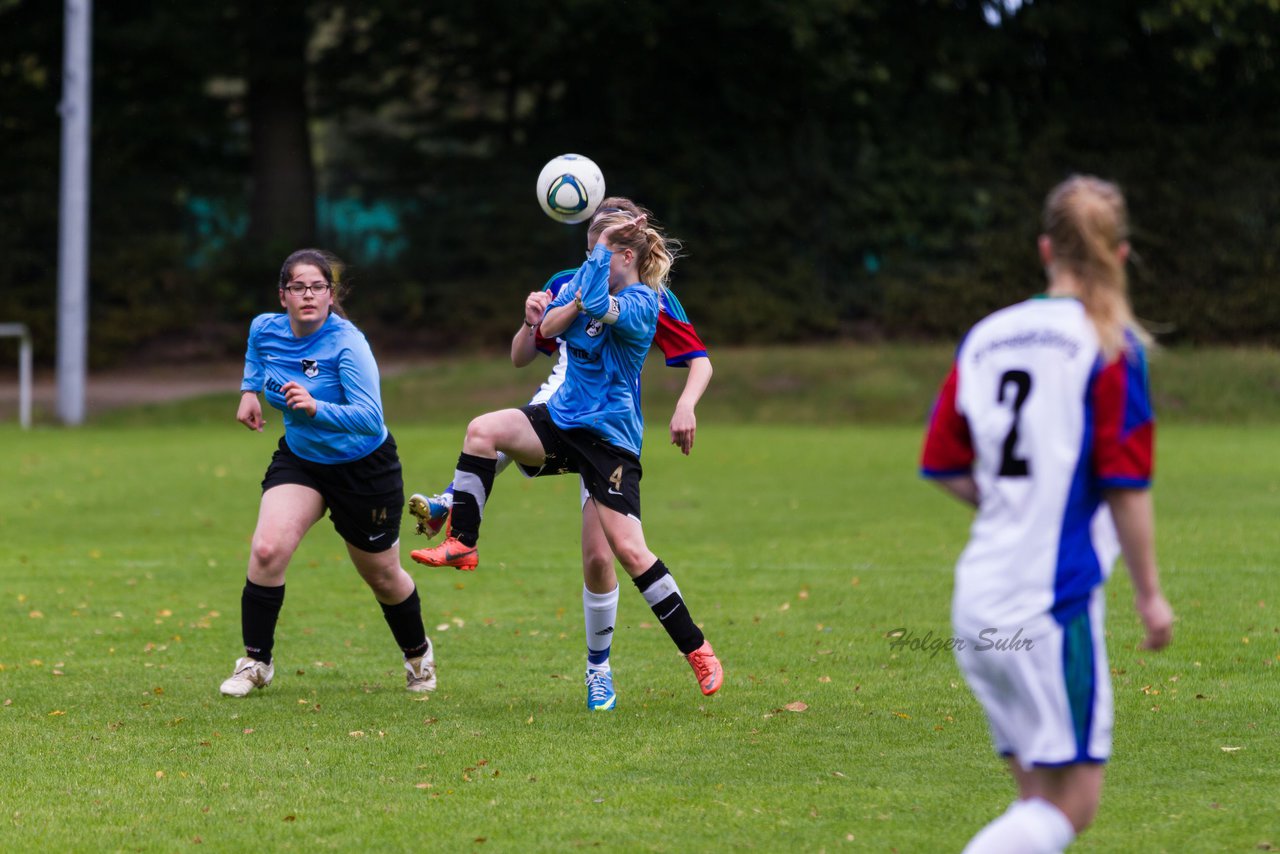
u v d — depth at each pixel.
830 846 15.82
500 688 24.44
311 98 113.75
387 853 15.73
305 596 34.28
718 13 100.75
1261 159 107.06
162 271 108.50
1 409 88.06
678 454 67.25
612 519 21.80
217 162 115.75
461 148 116.50
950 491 13.19
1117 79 111.62
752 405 87.31
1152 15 100.88
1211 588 33.19
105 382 100.44
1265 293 103.88
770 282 109.50
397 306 111.62
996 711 12.79
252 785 18.34
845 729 21.12
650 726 21.42
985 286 107.12
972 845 12.42
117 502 51.44
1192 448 68.50
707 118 112.88
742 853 15.61
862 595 33.41
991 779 18.42
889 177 108.88
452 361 105.19
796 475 59.50
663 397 88.19
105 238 107.50
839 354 95.19
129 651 27.64
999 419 12.55
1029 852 12.22
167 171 113.31
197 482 56.72
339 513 23.36
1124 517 12.30
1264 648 26.62
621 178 112.12
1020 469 12.45
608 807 17.31
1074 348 12.34
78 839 16.22
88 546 41.91
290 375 23.02
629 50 109.56
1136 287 106.00
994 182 109.25
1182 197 106.00
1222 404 86.06
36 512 48.81
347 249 112.94
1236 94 110.00
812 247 109.81
